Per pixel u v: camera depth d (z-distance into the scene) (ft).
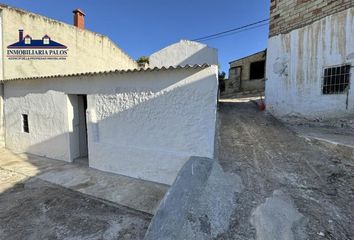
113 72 15.80
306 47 22.09
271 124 22.68
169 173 15.14
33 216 11.68
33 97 22.59
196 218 8.16
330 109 20.42
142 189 14.66
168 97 14.65
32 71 27.50
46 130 22.09
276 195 10.20
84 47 34.94
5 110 25.64
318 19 20.94
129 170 16.80
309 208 9.07
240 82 57.77
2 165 19.95
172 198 9.56
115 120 17.02
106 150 17.76
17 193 14.38
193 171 11.59
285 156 14.93
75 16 34.71
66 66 31.73
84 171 18.20
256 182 11.66
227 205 9.37
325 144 15.46
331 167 12.76
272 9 25.77
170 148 15.03
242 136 19.61
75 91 19.17
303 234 7.49
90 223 10.99
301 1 22.35
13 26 25.35
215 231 7.80
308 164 13.51
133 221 11.13
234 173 12.80
